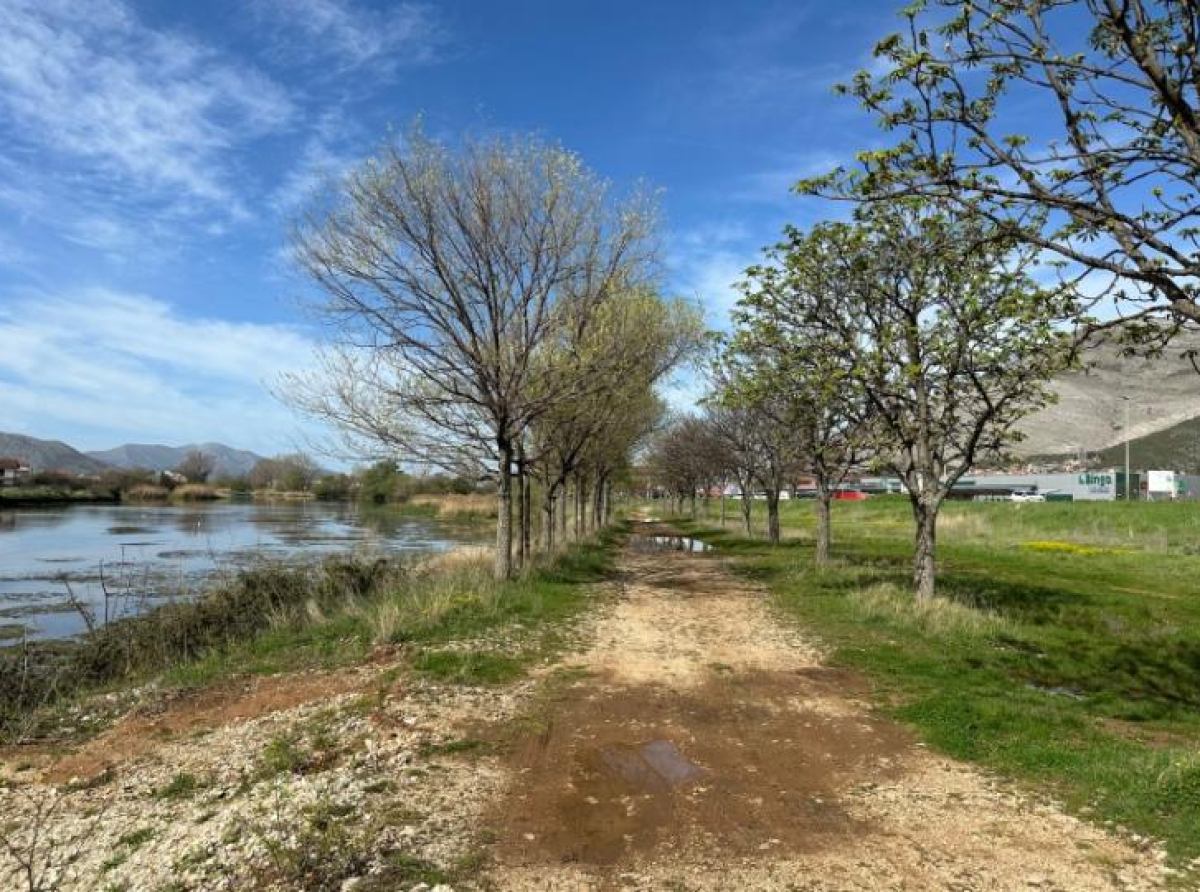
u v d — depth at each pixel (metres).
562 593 15.21
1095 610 14.31
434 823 5.14
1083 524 37.16
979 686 8.95
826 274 13.64
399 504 70.50
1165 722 7.78
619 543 33.38
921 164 5.54
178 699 8.39
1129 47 4.70
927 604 12.90
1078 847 4.87
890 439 14.27
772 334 14.52
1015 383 11.45
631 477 52.34
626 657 10.23
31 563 25.62
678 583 18.34
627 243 16.14
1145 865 4.61
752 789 5.90
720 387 20.59
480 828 5.09
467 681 8.69
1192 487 69.69
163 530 41.03
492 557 20.11
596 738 7.04
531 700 8.16
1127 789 5.65
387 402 15.23
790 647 11.05
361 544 31.41
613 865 4.62
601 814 5.39
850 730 7.39
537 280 15.41
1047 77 5.36
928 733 7.26
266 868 4.44
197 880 4.36
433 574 16.84
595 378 15.96
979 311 11.30
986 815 5.40
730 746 6.90
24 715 8.11
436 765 6.25
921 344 12.70
